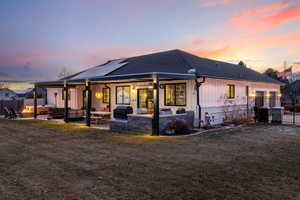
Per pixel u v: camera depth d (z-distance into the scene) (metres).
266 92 18.97
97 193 3.49
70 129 10.91
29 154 6.02
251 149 6.55
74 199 3.28
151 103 13.68
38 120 15.16
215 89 12.64
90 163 5.16
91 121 14.24
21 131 10.25
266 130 10.31
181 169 4.71
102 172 4.53
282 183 3.93
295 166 4.92
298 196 3.39
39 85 16.20
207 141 7.76
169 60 14.23
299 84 36.78
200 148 6.68
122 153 6.11
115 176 4.29
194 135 9.05
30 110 18.98
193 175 4.34
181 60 13.56
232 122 12.78
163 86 12.95
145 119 9.45
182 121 9.80
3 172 4.54
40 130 10.56
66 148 6.77
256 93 17.31
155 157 5.68
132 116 9.96
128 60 17.61
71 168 4.79
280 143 7.40
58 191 3.57
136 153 6.10
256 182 3.97
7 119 15.89
